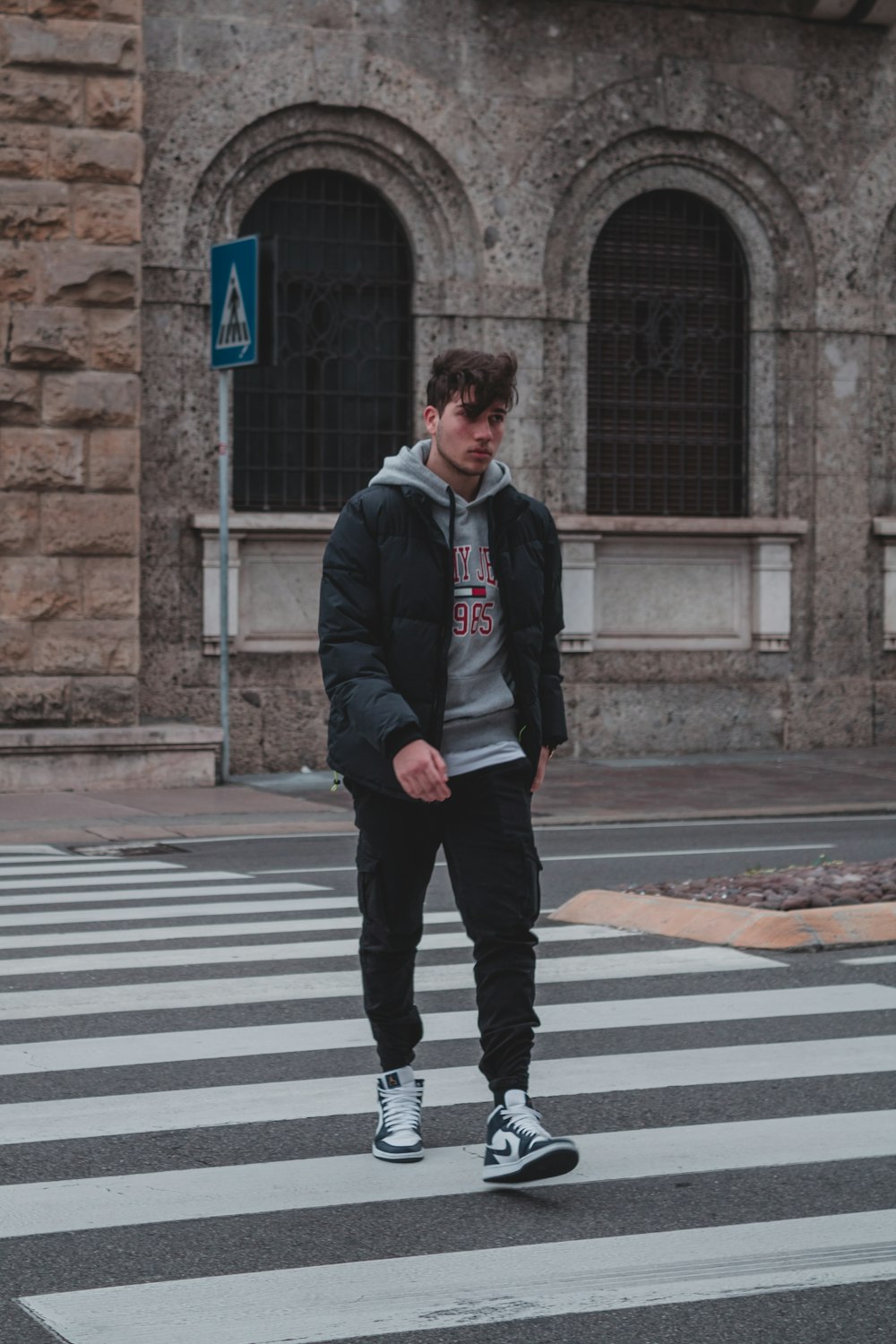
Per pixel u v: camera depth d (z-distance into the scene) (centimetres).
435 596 462
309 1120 532
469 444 462
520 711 475
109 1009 680
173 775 1549
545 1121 531
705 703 1845
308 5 1697
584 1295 395
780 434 1864
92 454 1517
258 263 1479
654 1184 473
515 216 1767
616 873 1071
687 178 1831
